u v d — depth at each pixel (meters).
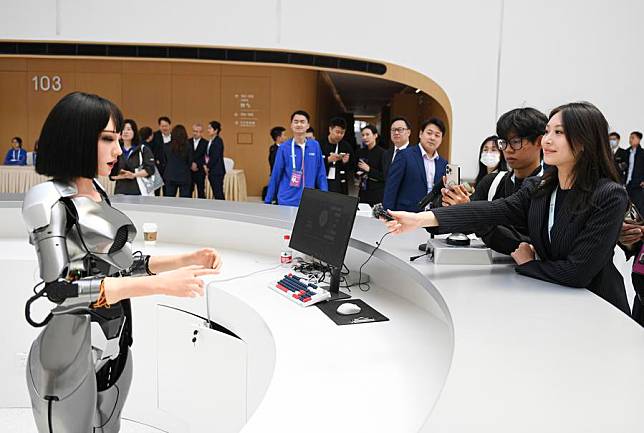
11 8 7.18
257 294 2.36
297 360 1.73
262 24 7.11
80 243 1.67
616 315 1.47
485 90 7.07
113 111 1.73
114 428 1.92
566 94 6.98
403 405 1.46
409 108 15.05
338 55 7.14
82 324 1.70
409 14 7.05
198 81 11.16
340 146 6.12
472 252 2.04
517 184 2.37
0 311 2.86
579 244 1.72
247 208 3.38
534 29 6.94
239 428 2.30
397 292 2.36
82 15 7.18
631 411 0.97
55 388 1.67
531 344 1.27
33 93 11.10
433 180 4.15
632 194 6.95
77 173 1.67
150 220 3.38
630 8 6.81
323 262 2.51
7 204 3.28
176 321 2.57
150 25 7.16
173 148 7.74
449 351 1.80
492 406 0.98
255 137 11.29
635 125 6.95
